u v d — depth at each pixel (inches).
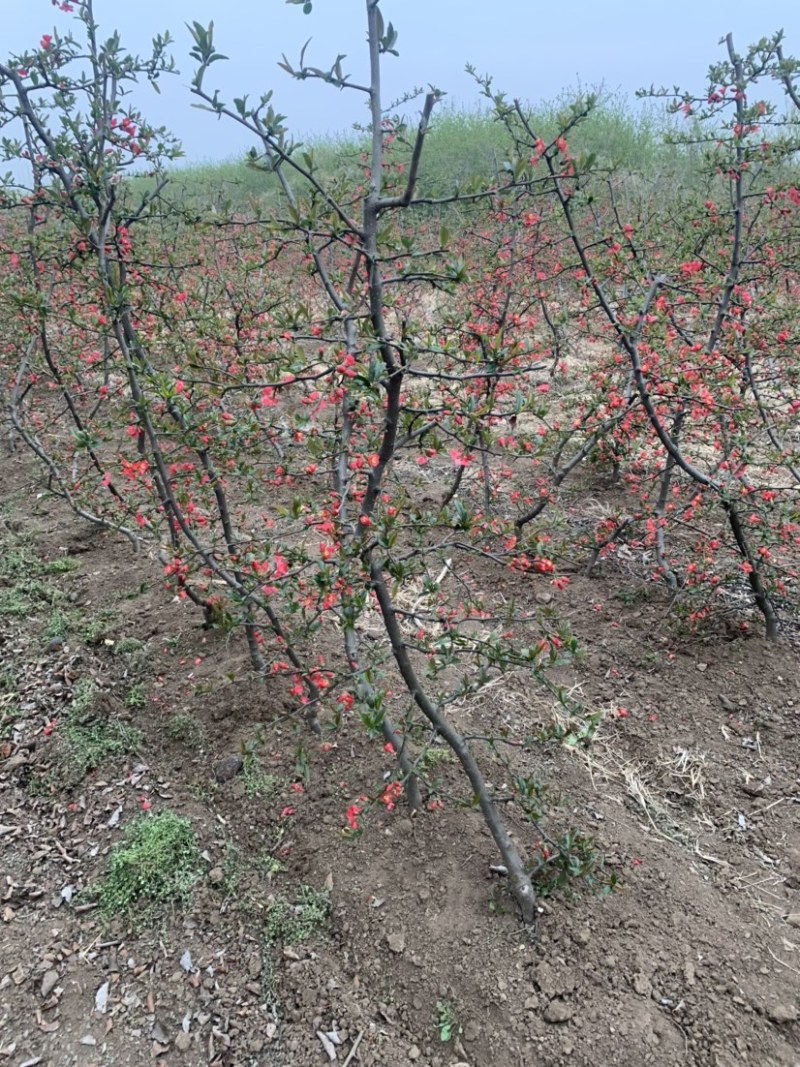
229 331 150.1
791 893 98.0
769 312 167.6
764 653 139.2
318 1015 86.3
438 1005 85.3
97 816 113.6
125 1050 84.3
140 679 138.3
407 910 94.4
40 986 90.7
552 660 80.2
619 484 206.1
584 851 91.0
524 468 217.9
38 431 199.3
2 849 109.5
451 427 80.4
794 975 86.4
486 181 74.1
